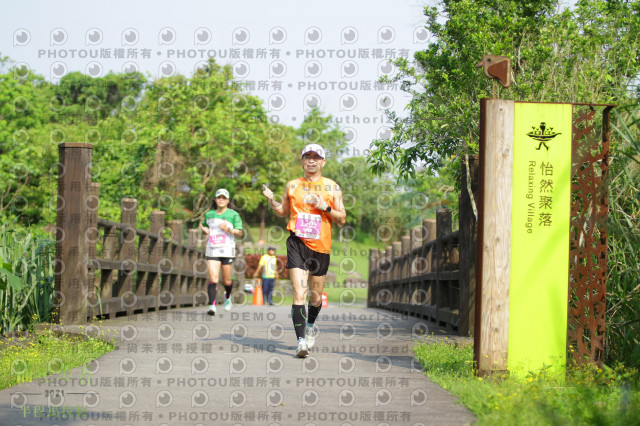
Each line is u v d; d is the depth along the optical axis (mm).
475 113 7672
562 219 4922
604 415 3350
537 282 4902
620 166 5664
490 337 4855
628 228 5348
